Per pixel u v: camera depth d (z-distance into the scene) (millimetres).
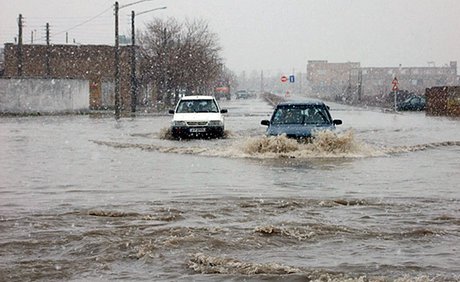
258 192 19422
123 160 28922
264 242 13031
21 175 23812
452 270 10984
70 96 90375
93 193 19516
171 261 11688
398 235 13641
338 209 16578
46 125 57625
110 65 116062
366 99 166750
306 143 30531
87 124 59188
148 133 46625
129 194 19250
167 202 17703
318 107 32906
